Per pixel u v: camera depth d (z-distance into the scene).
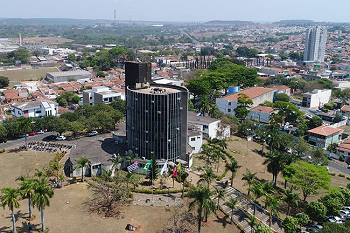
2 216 99.06
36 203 95.12
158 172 122.38
